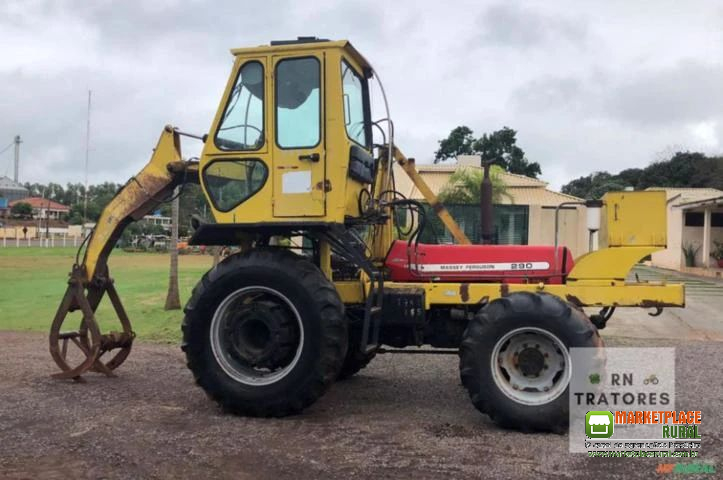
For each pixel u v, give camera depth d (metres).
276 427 5.11
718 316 12.24
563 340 4.94
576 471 4.16
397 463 4.29
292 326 5.45
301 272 5.30
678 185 48.81
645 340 9.66
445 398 6.15
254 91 5.54
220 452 4.50
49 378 6.90
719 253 25.62
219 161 5.57
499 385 5.03
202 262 29.53
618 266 5.41
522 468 4.21
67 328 10.80
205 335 5.48
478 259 5.94
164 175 6.51
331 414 5.54
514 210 17.83
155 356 8.30
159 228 56.66
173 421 5.27
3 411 5.53
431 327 5.97
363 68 6.24
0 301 14.27
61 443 4.68
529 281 5.84
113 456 4.41
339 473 4.12
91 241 6.71
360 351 5.84
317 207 5.34
